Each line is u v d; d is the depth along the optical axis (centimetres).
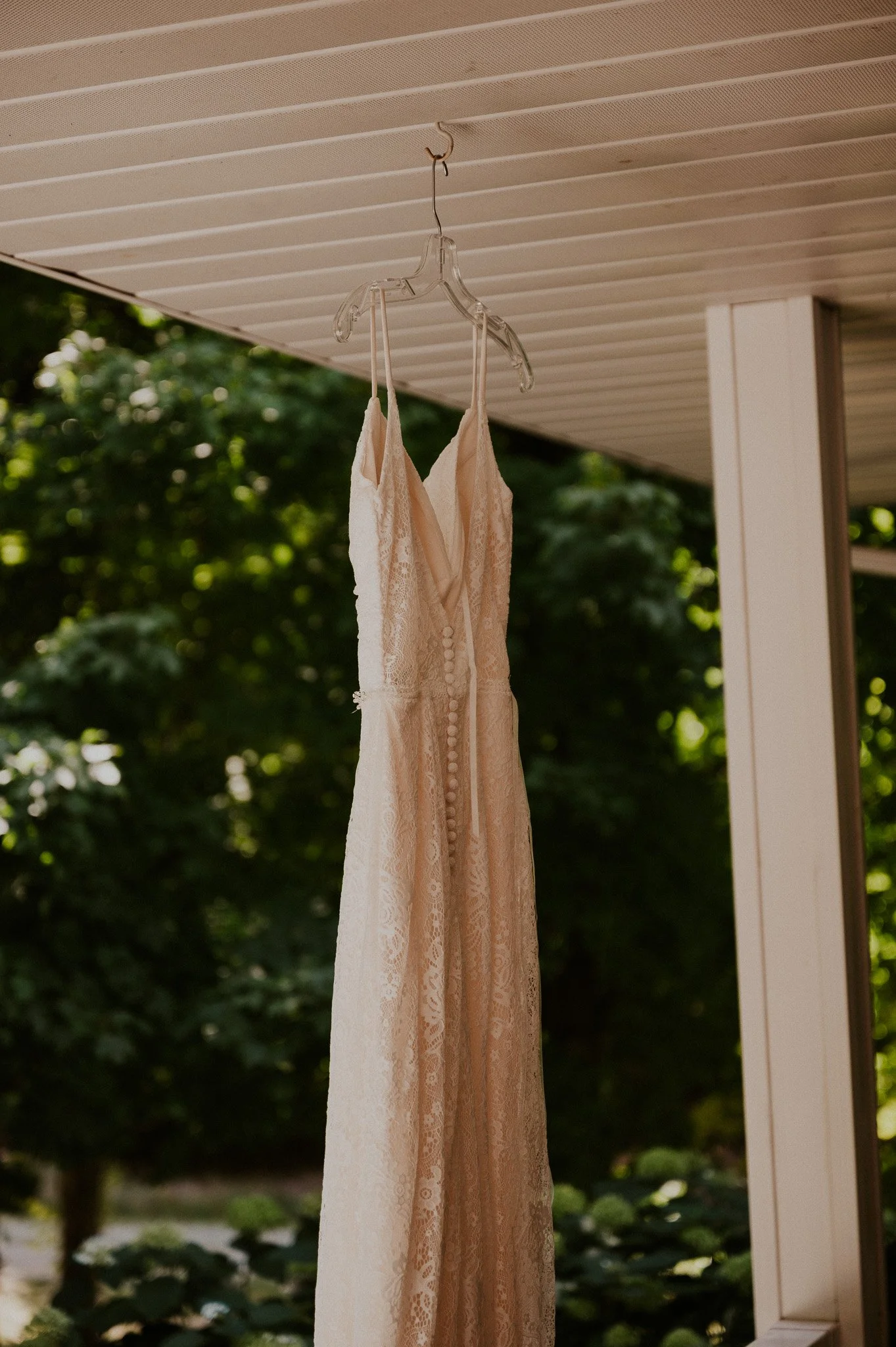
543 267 297
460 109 229
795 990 313
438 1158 201
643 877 788
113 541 772
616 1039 807
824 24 206
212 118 230
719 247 290
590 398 404
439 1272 199
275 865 762
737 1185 497
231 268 296
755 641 321
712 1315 420
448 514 222
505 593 228
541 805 758
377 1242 196
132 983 676
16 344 732
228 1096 715
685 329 341
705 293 317
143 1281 413
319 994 701
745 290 316
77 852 666
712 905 796
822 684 316
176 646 792
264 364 757
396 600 206
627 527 739
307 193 259
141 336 766
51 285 730
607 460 771
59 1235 734
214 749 792
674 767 806
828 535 323
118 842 695
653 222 276
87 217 268
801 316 321
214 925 746
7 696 680
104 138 236
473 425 224
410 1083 200
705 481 547
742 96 227
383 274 299
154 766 735
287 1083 702
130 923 686
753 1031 315
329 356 360
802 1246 308
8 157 243
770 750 319
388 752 204
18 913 662
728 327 325
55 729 695
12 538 769
